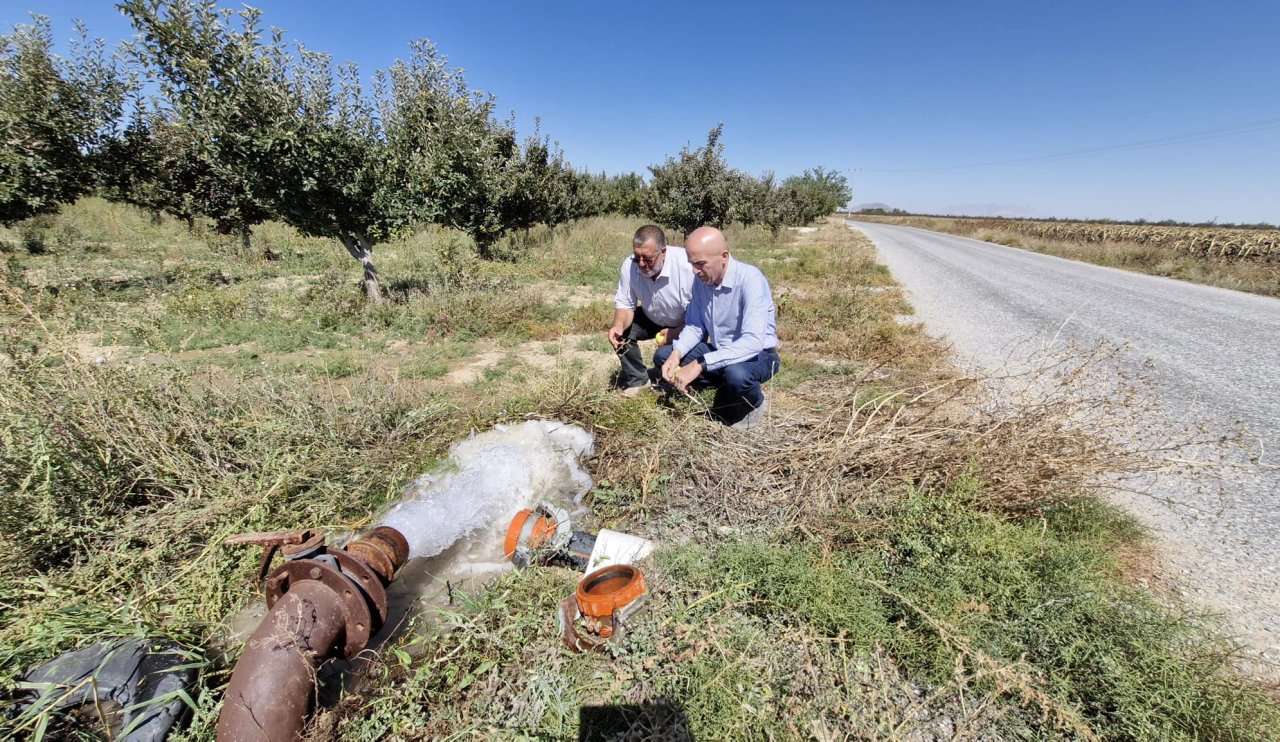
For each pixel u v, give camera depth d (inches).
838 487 107.3
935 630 74.5
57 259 456.8
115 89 401.1
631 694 71.1
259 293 358.9
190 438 123.7
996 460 106.8
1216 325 304.3
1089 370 185.6
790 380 201.9
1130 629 72.5
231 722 60.9
